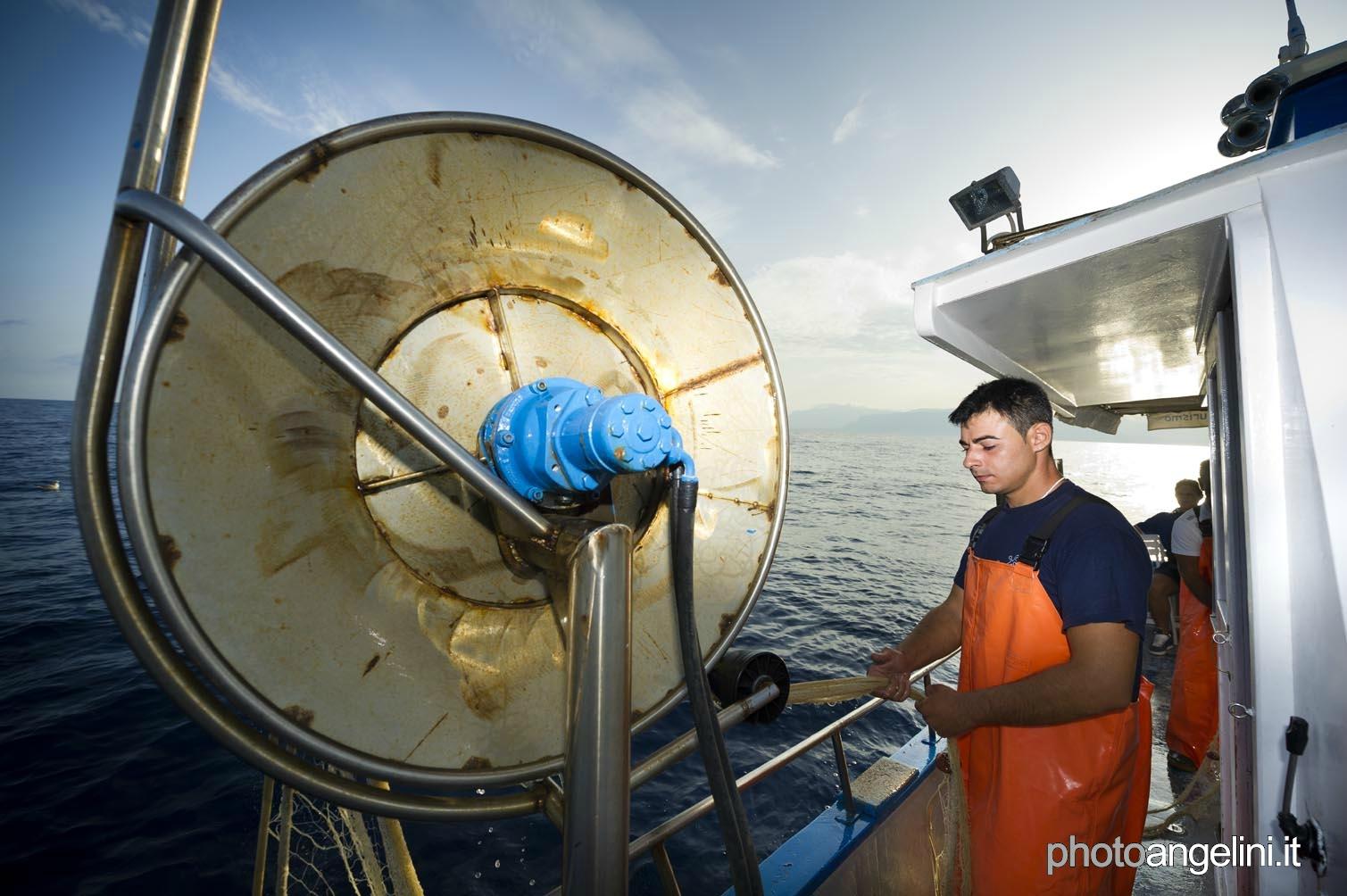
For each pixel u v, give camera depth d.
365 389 0.68
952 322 2.04
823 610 14.73
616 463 0.77
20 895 5.18
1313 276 1.12
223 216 0.71
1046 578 1.62
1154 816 3.09
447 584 0.95
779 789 6.66
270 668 0.75
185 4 0.74
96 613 12.27
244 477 0.76
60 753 7.21
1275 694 1.26
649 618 1.14
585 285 1.11
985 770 1.82
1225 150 2.31
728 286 1.27
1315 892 1.17
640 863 5.51
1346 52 1.62
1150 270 1.55
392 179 0.87
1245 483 1.26
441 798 0.89
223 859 5.52
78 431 0.67
